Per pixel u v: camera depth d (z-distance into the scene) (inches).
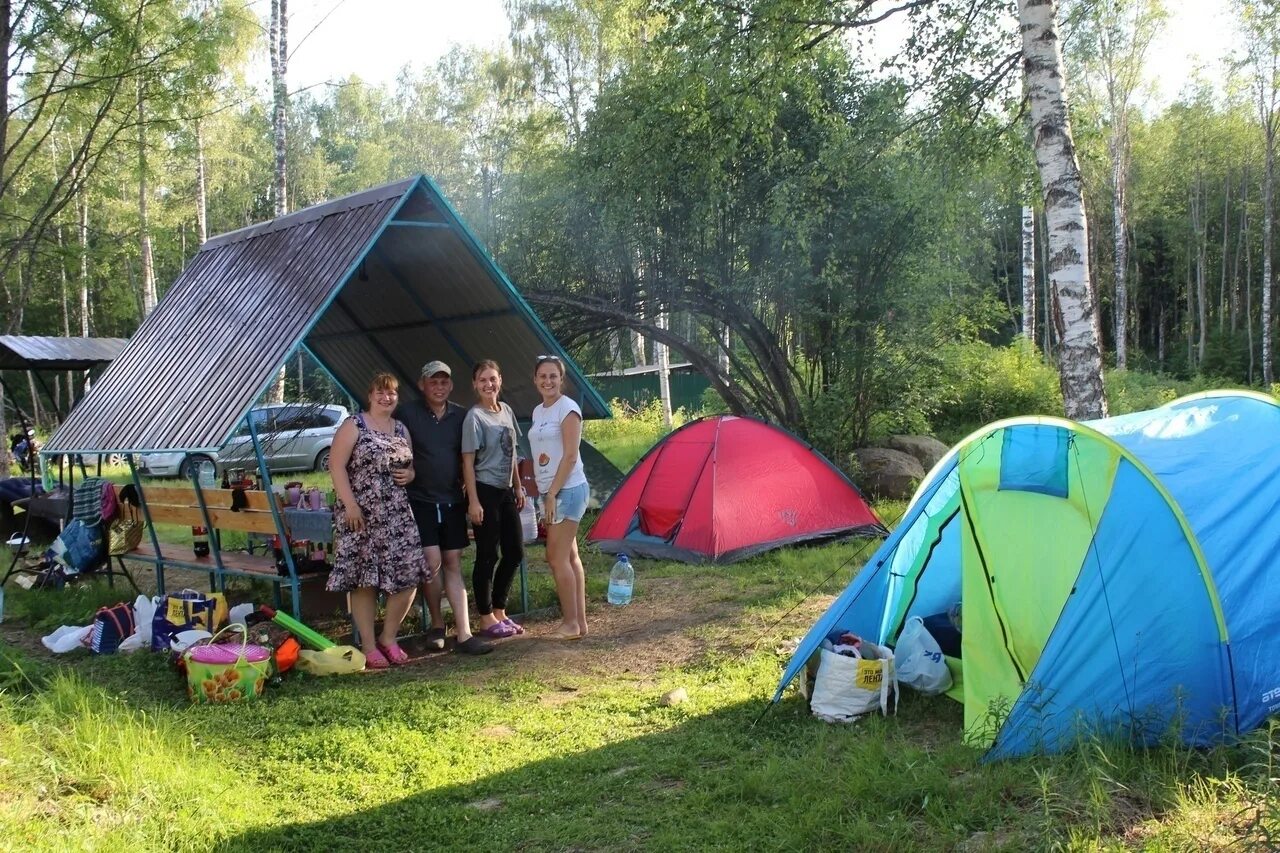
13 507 470.6
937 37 438.6
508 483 265.7
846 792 151.6
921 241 498.6
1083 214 322.3
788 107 497.0
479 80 1314.0
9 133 893.2
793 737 183.9
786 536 374.3
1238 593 171.9
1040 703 163.0
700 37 434.9
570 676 234.1
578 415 261.9
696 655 245.9
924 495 197.8
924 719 187.9
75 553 324.5
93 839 141.2
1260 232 1477.6
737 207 496.7
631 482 399.2
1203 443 199.9
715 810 153.5
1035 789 143.4
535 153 698.2
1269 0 1056.8
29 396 1379.2
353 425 239.5
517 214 516.4
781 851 137.6
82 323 1093.1
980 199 527.8
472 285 305.0
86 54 569.0
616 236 493.7
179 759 178.9
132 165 679.7
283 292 270.1
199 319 303.1
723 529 363.6
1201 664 165.2
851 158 462.6
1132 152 1378.0
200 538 305.3
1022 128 461.1
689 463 382.6
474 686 226.7
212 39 578.2
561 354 314.7
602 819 154.3
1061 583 183.2
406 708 210.8
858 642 199.2
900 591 216.2
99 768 166.2
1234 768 151.6
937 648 201.9
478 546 263.1
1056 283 322.7
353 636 253.9
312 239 281.9
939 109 446.6
